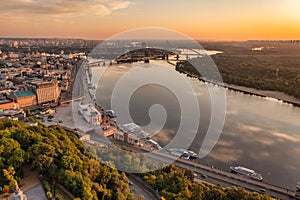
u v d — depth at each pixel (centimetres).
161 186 14738
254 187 18838
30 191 12169
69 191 12400
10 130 16062
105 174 13950
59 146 14938
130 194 13450
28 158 13512
